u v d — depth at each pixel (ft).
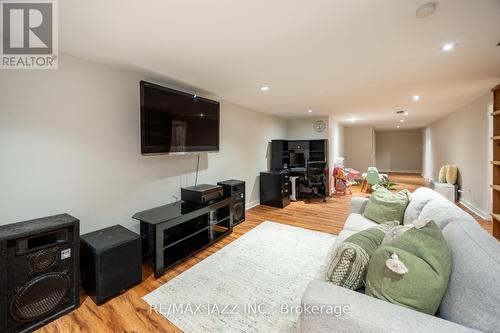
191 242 9.14
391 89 10.44
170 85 9.53
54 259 5.27
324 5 4.42
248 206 14.97
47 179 6.18
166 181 9.39
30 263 4.92
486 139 11.82
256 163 15.78
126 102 7.91
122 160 7.85
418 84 9.65
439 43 6.04
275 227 11.38
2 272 4.57
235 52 6.51
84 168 6.89
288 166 18.81
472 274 2.83
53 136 6.26
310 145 18.80
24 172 5.79
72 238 5.58
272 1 4.29
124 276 6.23
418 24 5.11
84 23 4.99
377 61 7.21
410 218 6.82
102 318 5.36
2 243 4.55
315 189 17.69
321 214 13.66
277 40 5.83
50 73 6.20
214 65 7.45
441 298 3.10
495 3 4.38
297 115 18.01
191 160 10.56
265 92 10.80
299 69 7.85
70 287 5.54
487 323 2.51
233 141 13.43
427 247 3.34
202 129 10.07
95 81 7.10
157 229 7.03
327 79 8.93
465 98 12.63
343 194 19.56
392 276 3.18
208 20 4.91
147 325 5.15
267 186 15.75
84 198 6.92
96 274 5.72
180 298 6.08
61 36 5.54
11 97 5.60
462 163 15.38
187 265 7.79
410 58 6.98
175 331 4.98
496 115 8.46
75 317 5.38
